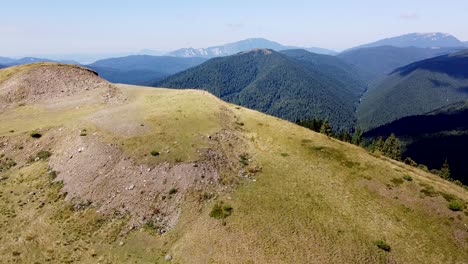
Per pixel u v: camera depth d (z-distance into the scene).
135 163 59.69
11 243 47.56
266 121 90.00
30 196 56.94
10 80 97.62
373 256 46.28
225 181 58.78
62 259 45.62
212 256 45.03
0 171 63.19
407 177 65.81
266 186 59.06
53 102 89.31
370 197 59.97
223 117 82.81
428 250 49.09
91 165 60.16
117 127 69.38
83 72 106.81
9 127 73.88
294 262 43.78
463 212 56.72
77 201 55.25
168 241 48.41
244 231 48.22
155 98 96.06
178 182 56.84
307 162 69.50
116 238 49.22
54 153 65.50
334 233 49.31
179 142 65.06
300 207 54.06
